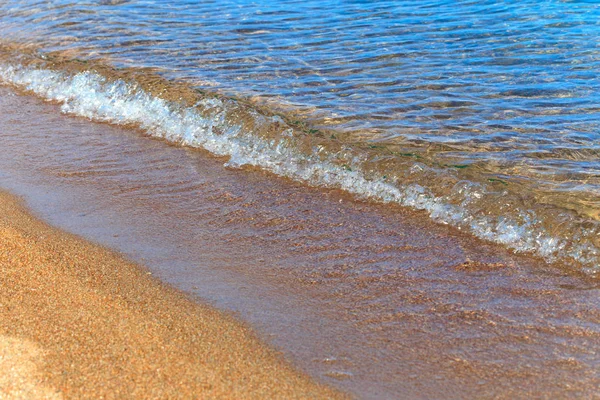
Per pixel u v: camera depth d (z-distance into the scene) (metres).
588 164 6.02
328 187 6.18
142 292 4.55
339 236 5.35
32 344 3.88
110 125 7.90
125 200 6.06
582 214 5.21
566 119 6.97
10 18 12.08
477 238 5.23
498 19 10.64
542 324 4.17
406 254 5.05
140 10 12.10
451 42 9.66
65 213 5.82
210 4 12.34
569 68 8.41
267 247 5.22
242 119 7.34
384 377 3.73
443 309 4.36
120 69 9.08
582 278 4.66
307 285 4.68
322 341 4.04
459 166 6.08
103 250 5.16
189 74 8.77
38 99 8.89
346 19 11.06
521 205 5.42
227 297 4.52
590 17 10.45
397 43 9.71
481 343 4.02
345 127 7.00
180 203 5.98
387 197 5.92
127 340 3.96
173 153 7.06
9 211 5.84
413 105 7.50
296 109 7.50
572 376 3.72
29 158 7.03
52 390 3.50
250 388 3.60
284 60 9.19
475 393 3.62
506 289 4.55
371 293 4.56
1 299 4.38
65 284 4.61
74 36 10.75
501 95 7.68
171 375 3.66
